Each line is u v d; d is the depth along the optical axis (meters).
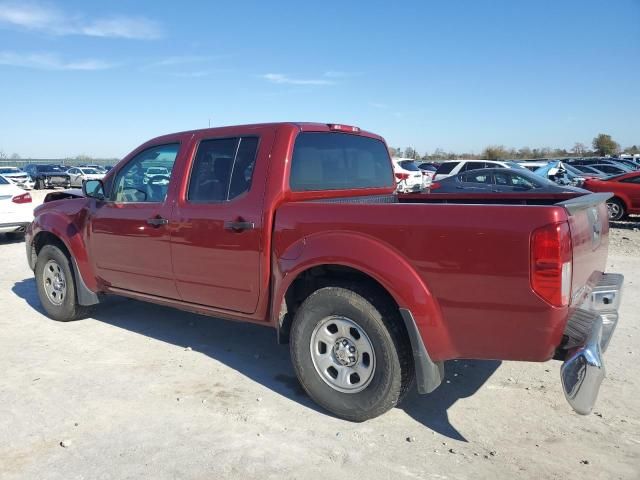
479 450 3.39
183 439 3.52
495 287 3.12
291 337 3.92
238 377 4.50
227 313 4.45
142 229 4.87
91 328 5.77
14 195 10.91
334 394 3.75
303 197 4.23
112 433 3.59
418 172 22.27
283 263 3.89
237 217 4.18
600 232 3.80
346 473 3.15
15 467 3.20
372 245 3.49
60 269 5.85
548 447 3.43
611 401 4.03
